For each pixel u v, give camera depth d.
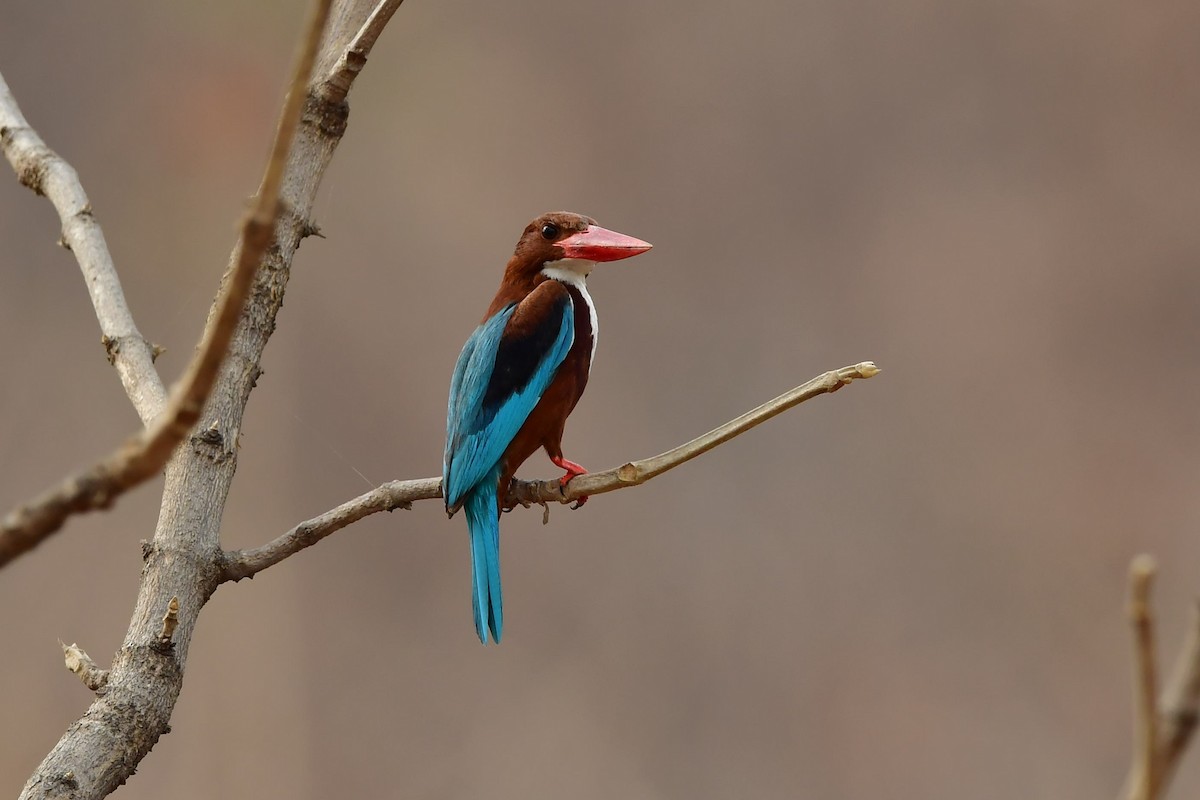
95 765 3.44
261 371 4.24
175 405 2.00
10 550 2.02
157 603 3.80
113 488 2.03
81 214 4.54
